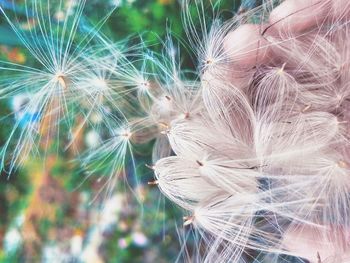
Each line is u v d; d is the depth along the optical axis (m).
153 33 0.20
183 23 0.20
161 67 0.19
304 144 0.16
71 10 0.19
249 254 0.18
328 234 0.16
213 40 0.18
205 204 0.16
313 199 0.16
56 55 0.18
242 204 0.16
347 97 0.17
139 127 0.19
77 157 0.20
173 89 0.18
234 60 0.17
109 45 0.19
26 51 0.19
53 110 0.19
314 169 0.16
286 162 0.16
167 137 0.18
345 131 0.16
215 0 0.20
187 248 0.20
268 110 0.16
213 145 0.16
